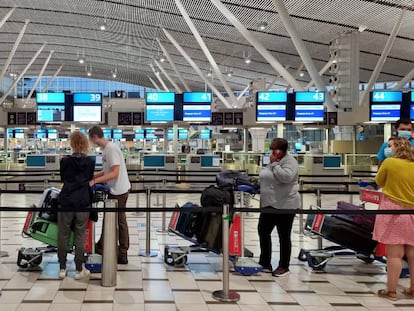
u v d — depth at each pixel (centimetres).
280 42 2411
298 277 484
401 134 512
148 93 1459
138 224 793
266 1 1708
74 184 458
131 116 1597
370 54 2492
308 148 2536
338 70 1972
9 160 1828
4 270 495
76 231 464
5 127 1658
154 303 396
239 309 386
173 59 3422
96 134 496
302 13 1797
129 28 2494
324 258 512
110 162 496
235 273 497
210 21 2139
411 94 1412
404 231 408
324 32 2064
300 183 719
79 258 462
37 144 3084
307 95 1441
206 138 2842
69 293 420
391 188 419
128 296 413
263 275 490
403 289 446
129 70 4497
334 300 412
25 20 2414
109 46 3228
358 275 495
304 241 663
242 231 500
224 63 3303
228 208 409
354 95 1933
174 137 1546
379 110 1424
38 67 4456
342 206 539
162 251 593
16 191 588
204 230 507
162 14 2106
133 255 570
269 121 1450
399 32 1988
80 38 2997
